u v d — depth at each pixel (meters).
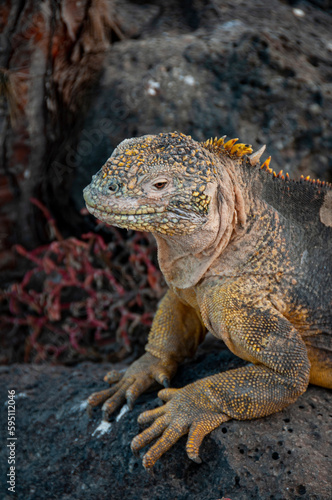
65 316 5.71
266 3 6.40
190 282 2.88
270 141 5.11
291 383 2.71
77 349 5.32
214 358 3.44
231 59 5.32
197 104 5.18
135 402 3.22
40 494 3.23
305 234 2.92
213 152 2.81
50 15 5.32
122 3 6.34
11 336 5.83
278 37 5.52
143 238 5.24
